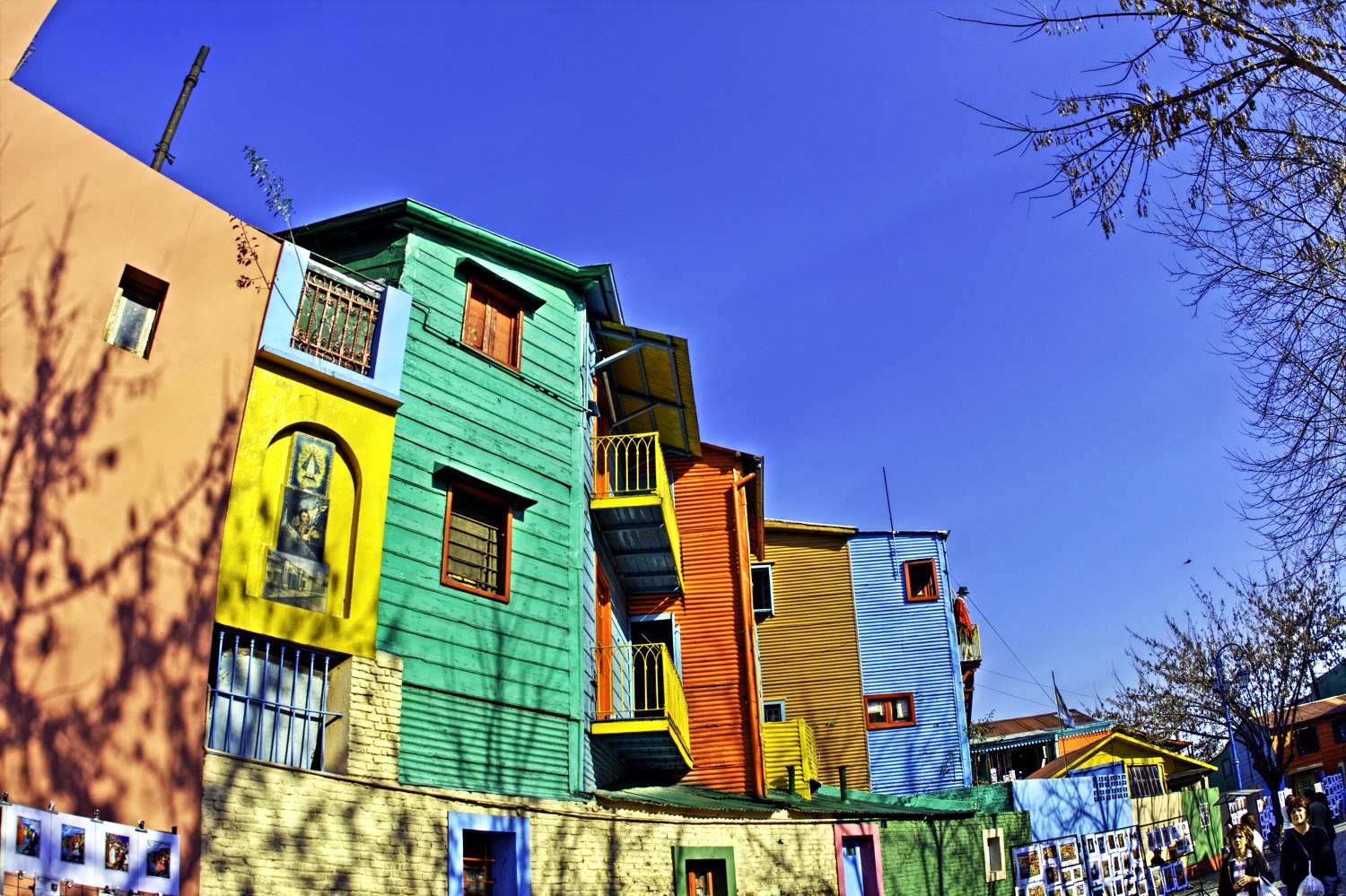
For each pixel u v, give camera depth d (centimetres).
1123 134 858
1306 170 885
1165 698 3369
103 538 861
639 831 1338
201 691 897
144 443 918
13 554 793
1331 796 3017
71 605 820
